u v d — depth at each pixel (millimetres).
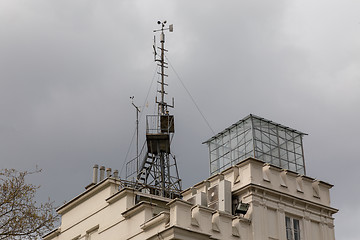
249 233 33156
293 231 34812
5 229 30703
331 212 36750
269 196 34594
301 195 35938
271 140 38594
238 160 38344
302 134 40250
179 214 31312
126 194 35094
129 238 33750
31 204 31703
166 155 41812
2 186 31281
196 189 37062
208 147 40875
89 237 37031
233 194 34719
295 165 38844
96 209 36969
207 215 32156
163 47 45375
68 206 39219
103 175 40594
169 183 40750
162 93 43969
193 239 31078
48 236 39969
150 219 32656
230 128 39625
